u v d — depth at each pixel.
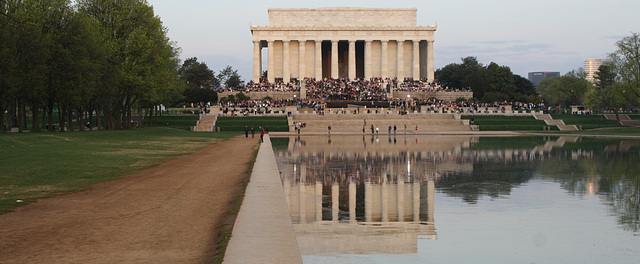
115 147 51.75
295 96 144.50
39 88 59.44
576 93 177.12
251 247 13.48
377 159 45.47
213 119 113.69
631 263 14.95
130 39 77.19
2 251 13.67
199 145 58.88
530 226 19.55
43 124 78.00
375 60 164.38
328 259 15.35
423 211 22.44
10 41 55.97
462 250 16.34
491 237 17.97
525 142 70.56
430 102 135.88
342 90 145.25
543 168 38.41
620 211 22.27
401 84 152.75
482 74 191.88
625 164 41.06
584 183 30.53
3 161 35.34
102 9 77.62
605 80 175.25
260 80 161.50
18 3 60.34
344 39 161.25
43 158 37.91
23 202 21.09
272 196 21.72
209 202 21.06
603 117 123.62
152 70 81.56
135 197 22.48
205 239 14.88
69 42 64.06
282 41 161.88
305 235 18.31
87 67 64.12
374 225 19.88
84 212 19.06
